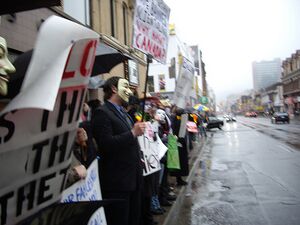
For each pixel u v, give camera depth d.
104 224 2.57
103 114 3.43
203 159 13.54
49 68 1.25
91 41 1.52
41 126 1.47
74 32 1.37
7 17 6.24
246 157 13.42
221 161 12.67
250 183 8.45
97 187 2.88
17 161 1.43
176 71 37.12
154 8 4.45
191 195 7.47
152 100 5.89
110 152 3.40
